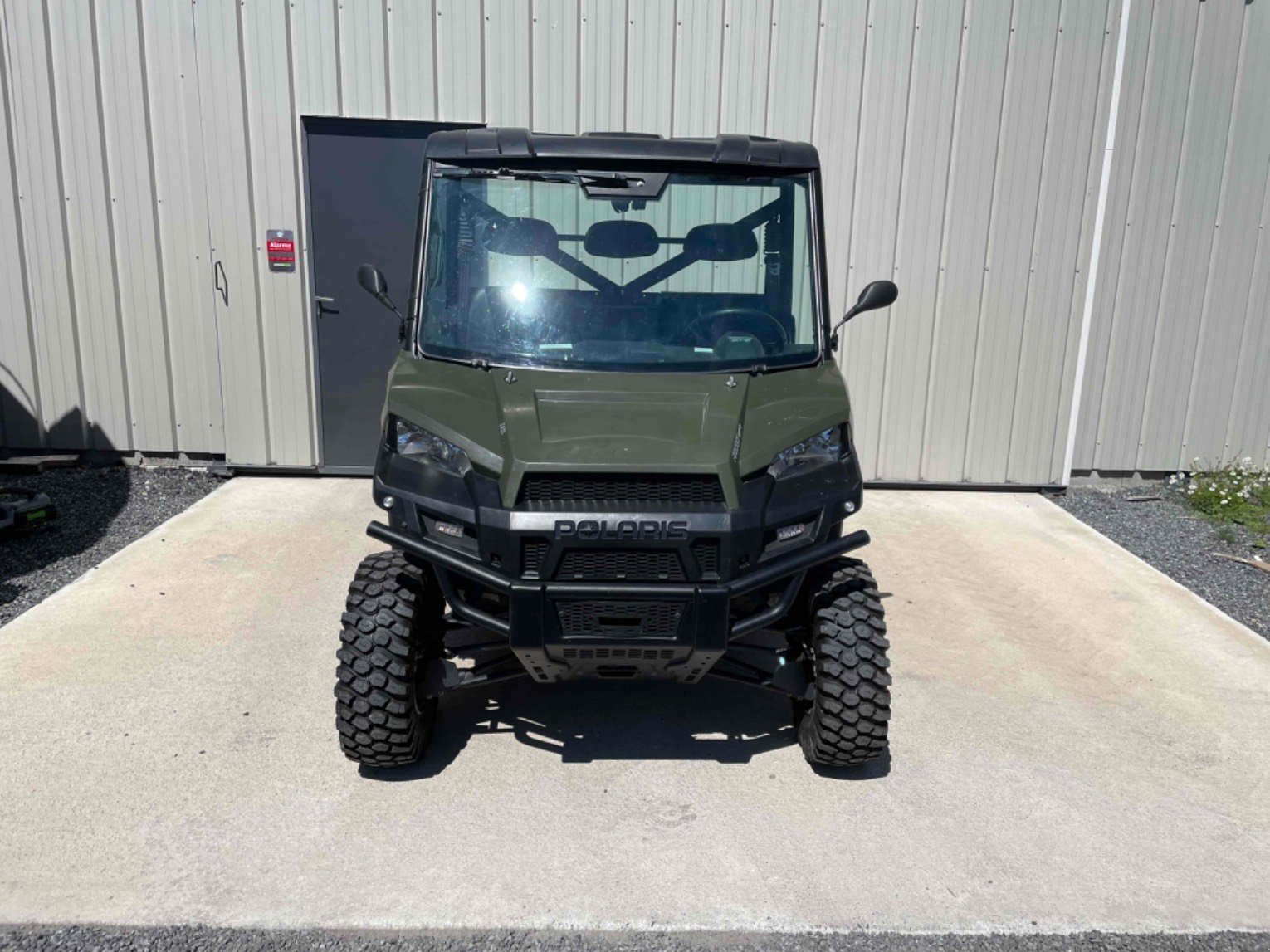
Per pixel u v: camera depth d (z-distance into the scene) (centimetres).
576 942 315
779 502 369
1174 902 343
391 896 331
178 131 731
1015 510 780
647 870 349
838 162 757
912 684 494
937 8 737
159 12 714
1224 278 804
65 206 742
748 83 743
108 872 338
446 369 407
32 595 555
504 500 353
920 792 402
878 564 657
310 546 644
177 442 784
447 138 428
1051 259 782
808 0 732
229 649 500
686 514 350
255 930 315
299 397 771
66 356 764
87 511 696
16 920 315
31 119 729
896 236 770
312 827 366
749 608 391
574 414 378
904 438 805
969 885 347
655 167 420
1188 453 838
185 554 623
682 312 422
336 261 753
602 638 352
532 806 384
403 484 377
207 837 358
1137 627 572
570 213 419
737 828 374
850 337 785
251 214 743
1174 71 761
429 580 398
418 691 399
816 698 395
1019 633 559
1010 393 803
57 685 457
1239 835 382
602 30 730
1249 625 581
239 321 758
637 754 424
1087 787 410
